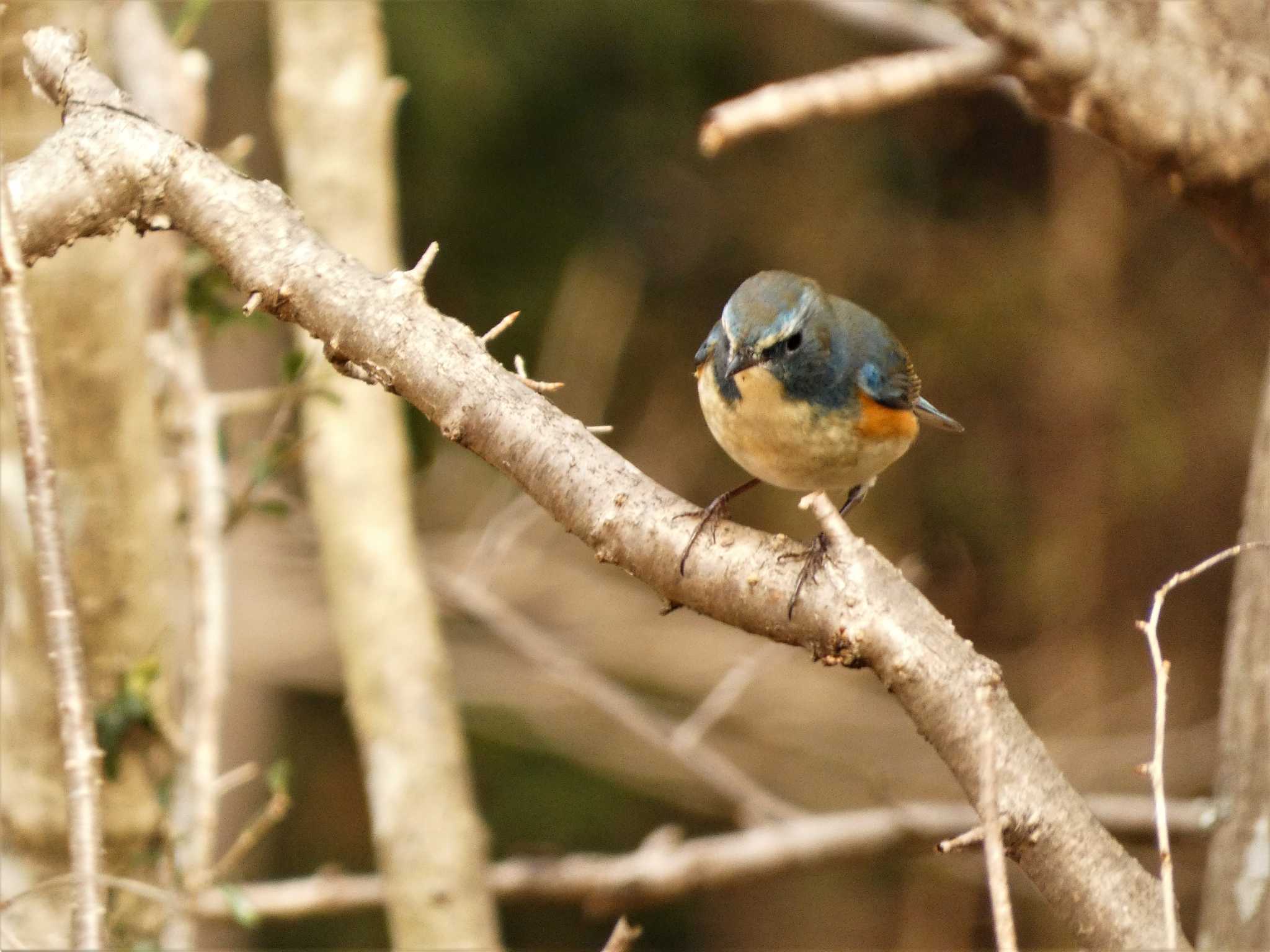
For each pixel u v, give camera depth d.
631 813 22.28
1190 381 23.52
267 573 21.00
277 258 5.11
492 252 22.64
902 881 23.23
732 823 22.16
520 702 20.19
